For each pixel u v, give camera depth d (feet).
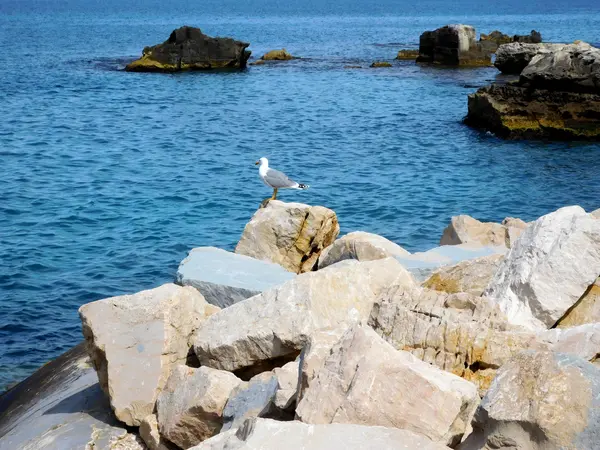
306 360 28.32
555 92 144.36
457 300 34.86
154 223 87.35
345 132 147.54
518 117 145.38
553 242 37.22
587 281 36.11
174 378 33.96
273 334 34.42
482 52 263.70
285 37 414.82
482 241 57.47
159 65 245.86
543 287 36.04
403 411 25.26
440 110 173.88
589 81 142.92
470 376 31.60
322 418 25.50
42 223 86.84
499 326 32.91
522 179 112.16
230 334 35.42
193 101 189.16
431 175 113.29
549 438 22.82
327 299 35.99
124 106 180.34
